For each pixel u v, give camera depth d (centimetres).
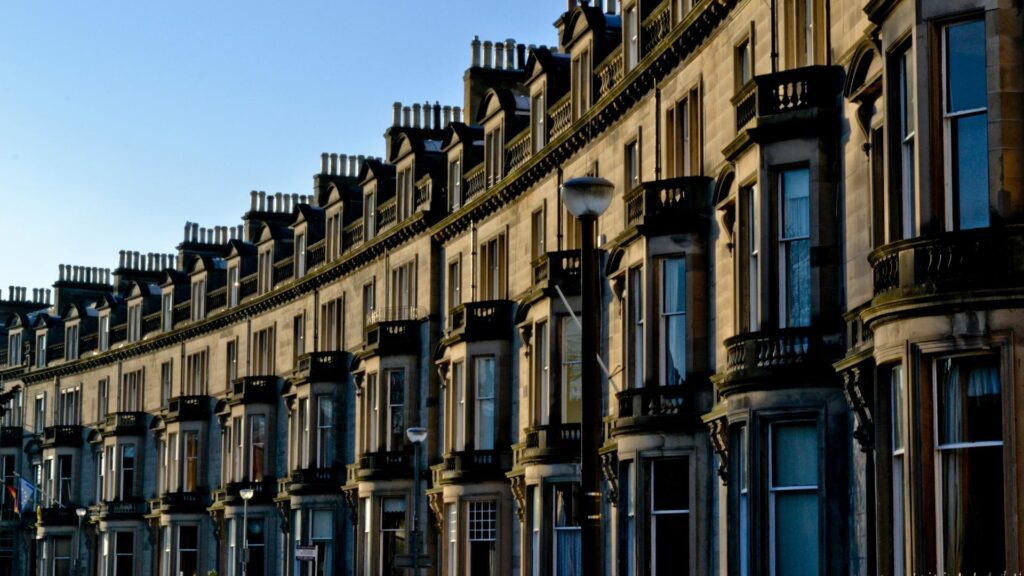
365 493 7256
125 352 10688
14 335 12569
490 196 6388
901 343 2955
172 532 9488
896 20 3077
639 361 4806
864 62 3466
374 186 7725
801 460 3753
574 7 6172
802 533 3734
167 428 9775
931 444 2911
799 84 3891
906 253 2934
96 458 11025
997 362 2858
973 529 2855
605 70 5503
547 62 6025
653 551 4569
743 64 4372
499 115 6475
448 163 7038
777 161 3822
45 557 11250
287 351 8638
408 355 7150
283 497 8256
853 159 3631
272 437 8662
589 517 2755
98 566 10738
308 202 9856
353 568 7506
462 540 6328
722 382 3947
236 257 9344
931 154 2928
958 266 2856
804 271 3797
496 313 6262
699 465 4469
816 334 3697
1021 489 2770
